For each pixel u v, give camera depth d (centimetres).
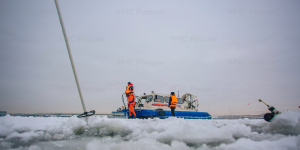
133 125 294
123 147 141
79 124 257
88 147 135
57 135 218
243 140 151
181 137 175
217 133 177
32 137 211
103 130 261
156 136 190
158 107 892
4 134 234
